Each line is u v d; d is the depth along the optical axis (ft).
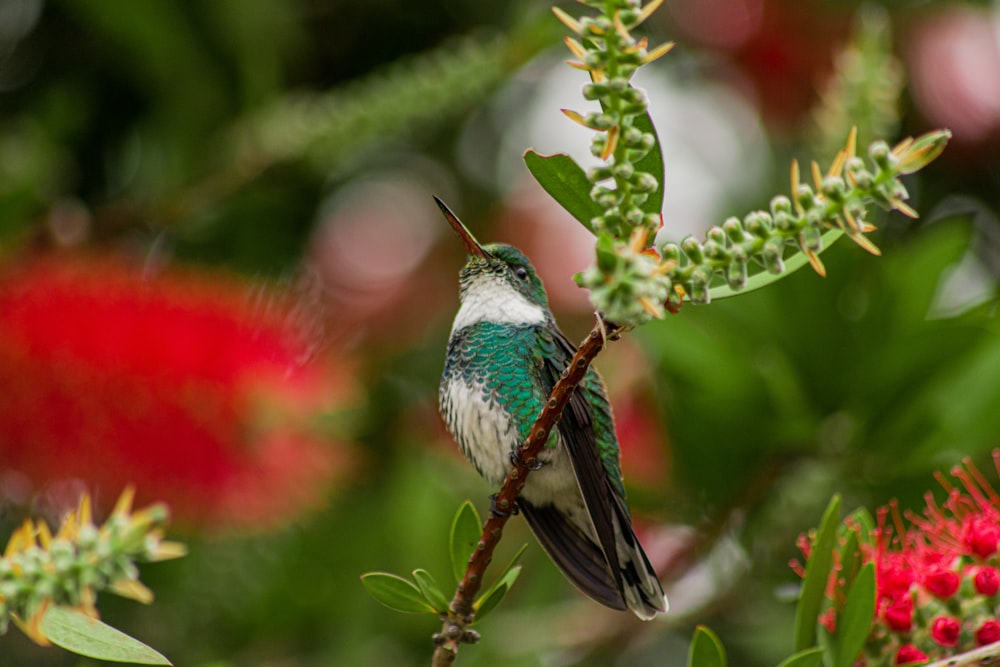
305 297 25.27
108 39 27.27
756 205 28.84
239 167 25.80
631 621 24.54
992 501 16.35
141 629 24.00
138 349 23.41
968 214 30.27
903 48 29.91
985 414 22.59
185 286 24.61
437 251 30.12
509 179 30.55
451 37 29.50
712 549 23.77
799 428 23.09
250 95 26.61
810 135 28.40
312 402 24.49
